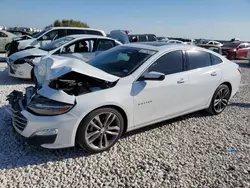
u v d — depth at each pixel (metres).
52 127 2.97
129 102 3.42
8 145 3.40
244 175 2.94
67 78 3.39
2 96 5.69
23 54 7.12
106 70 3.79
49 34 10.56
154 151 3.43
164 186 2.69
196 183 2.77
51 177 2.77
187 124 4.44
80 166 3.00
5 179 2.69
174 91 3.95
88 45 7.64
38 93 3.24
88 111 3.07
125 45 4.53
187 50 4.28
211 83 4.57
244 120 4.76
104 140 3.34
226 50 19.86
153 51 3.95
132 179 2.79
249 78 9.82
